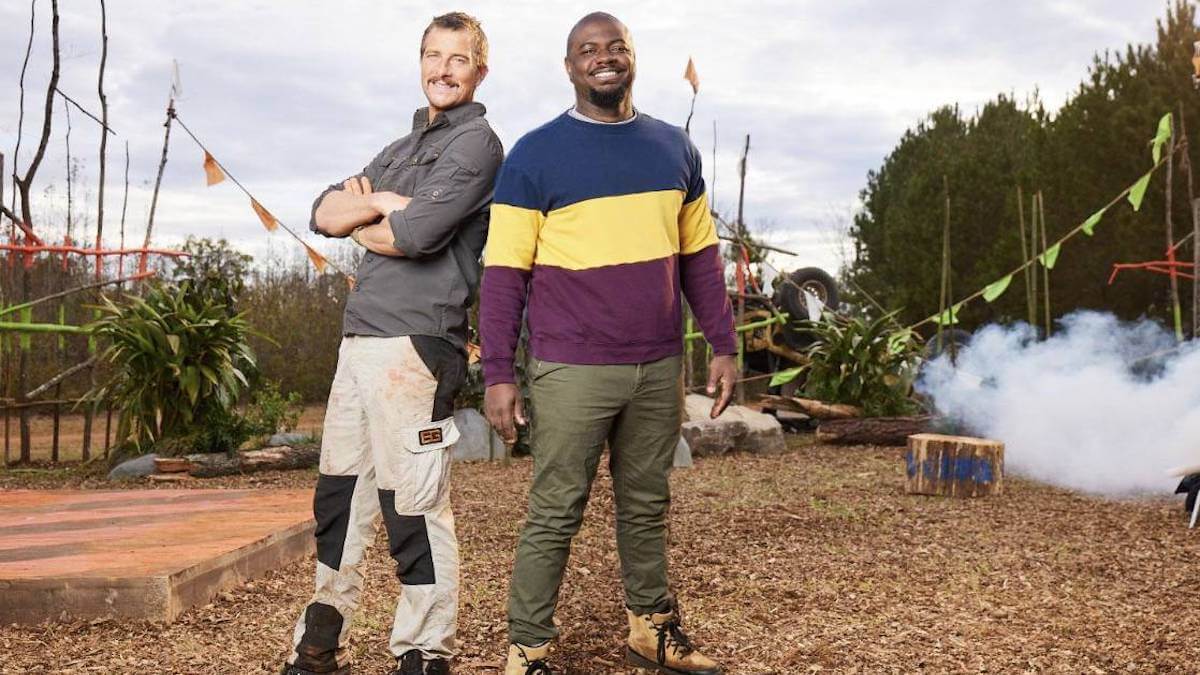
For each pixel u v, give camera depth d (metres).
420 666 2.71
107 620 3.54
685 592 4.04
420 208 2.66
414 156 2.83
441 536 2.73
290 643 3.36
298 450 8.12
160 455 7.89
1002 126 19.67
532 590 2.86
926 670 3.13
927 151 19.77
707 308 3.03
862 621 3.64
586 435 2.84
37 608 3.55
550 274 2.83
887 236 18.03
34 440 10.78
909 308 16.81
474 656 3.20
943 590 4.11
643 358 2.84
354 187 2.82
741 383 11.20
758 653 3.27
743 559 4.65
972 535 5.29
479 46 2.88
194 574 3.76
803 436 10.66
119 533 4.47
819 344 10.88
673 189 2.83
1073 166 13.40
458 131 2.81
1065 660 3.22
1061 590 4.11
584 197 2.78
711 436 8.94
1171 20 13.23
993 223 16.48
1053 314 13.20
